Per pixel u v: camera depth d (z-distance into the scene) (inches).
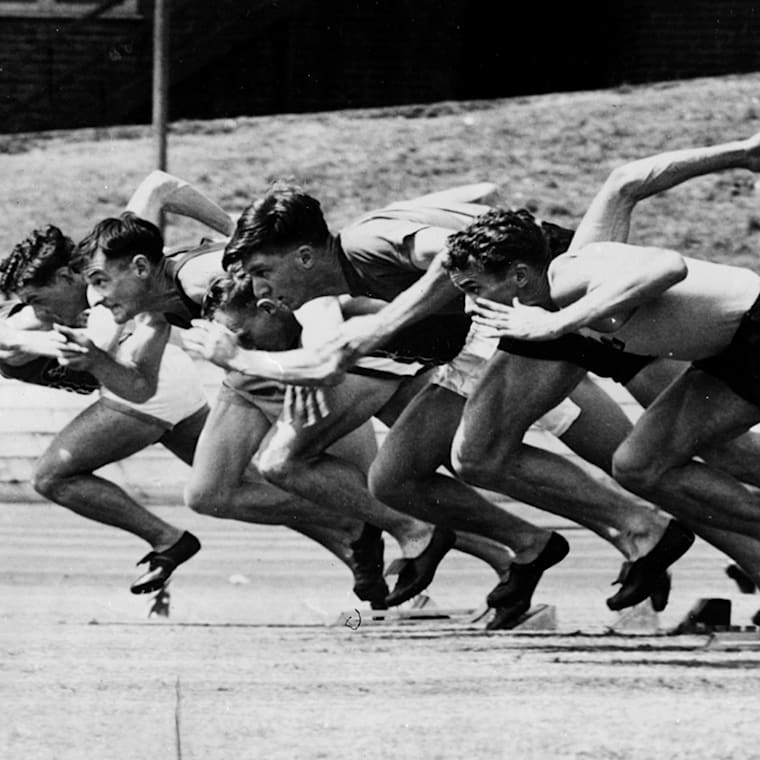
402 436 1014.4
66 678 700.0
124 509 1154.0
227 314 987.3
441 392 1010.7
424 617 1090.1
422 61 2802.7
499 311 877.8
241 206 2502.5
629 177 891.4
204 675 708.7
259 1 2741.1
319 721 594.9
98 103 2721.5
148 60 2733.8
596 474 1630.2
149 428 1158.3
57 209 2480.3
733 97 2721.5
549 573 1357.0
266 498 1100.5
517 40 2827.3
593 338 905.5
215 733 575.5
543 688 666.2
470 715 601.0
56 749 557.9
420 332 974.4
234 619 1103.6
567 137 2664.9
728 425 896.9
